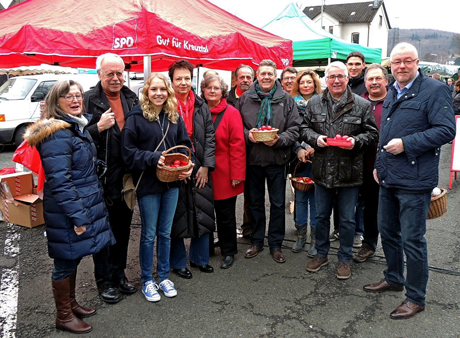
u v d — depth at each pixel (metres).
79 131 2.42
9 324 2.70
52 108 2.37
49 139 2.30
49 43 3.58
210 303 3.00
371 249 3.75
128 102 2.96
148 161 2.67
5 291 3.15
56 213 2.38
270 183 3.70
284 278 3.41
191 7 4.86
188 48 3.95
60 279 2.55
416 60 2.60
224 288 3.23
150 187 2.84
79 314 2.78
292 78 4.53
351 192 3.28
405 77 2.62
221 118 3.48
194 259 3.52
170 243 3.27
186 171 2.79
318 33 9.67
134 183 2.87
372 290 3.16
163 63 6.76
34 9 4.52
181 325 2.71
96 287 3.22
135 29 3.59
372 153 3.51
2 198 4.66
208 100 3.50
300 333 2.63
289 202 5.81
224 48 4.44
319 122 3.27
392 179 2.76
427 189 2.66
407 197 2.71
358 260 3.72
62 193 2.29
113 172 2.87
